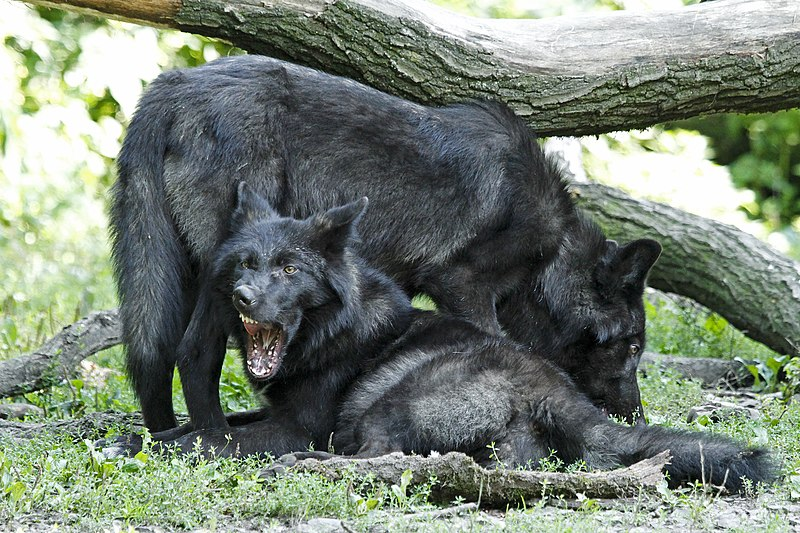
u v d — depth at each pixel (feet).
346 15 38.78
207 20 38.24
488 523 24.76
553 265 38.47
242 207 32.37
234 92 34.01
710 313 57.98
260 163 33.96
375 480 26.84
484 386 29.84
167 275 33.45
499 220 37.09
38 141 72.49
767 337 50.85
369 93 36.24
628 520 25.31
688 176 89.92
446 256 36.68
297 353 32.30
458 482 26.68
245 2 38.04
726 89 42.01
